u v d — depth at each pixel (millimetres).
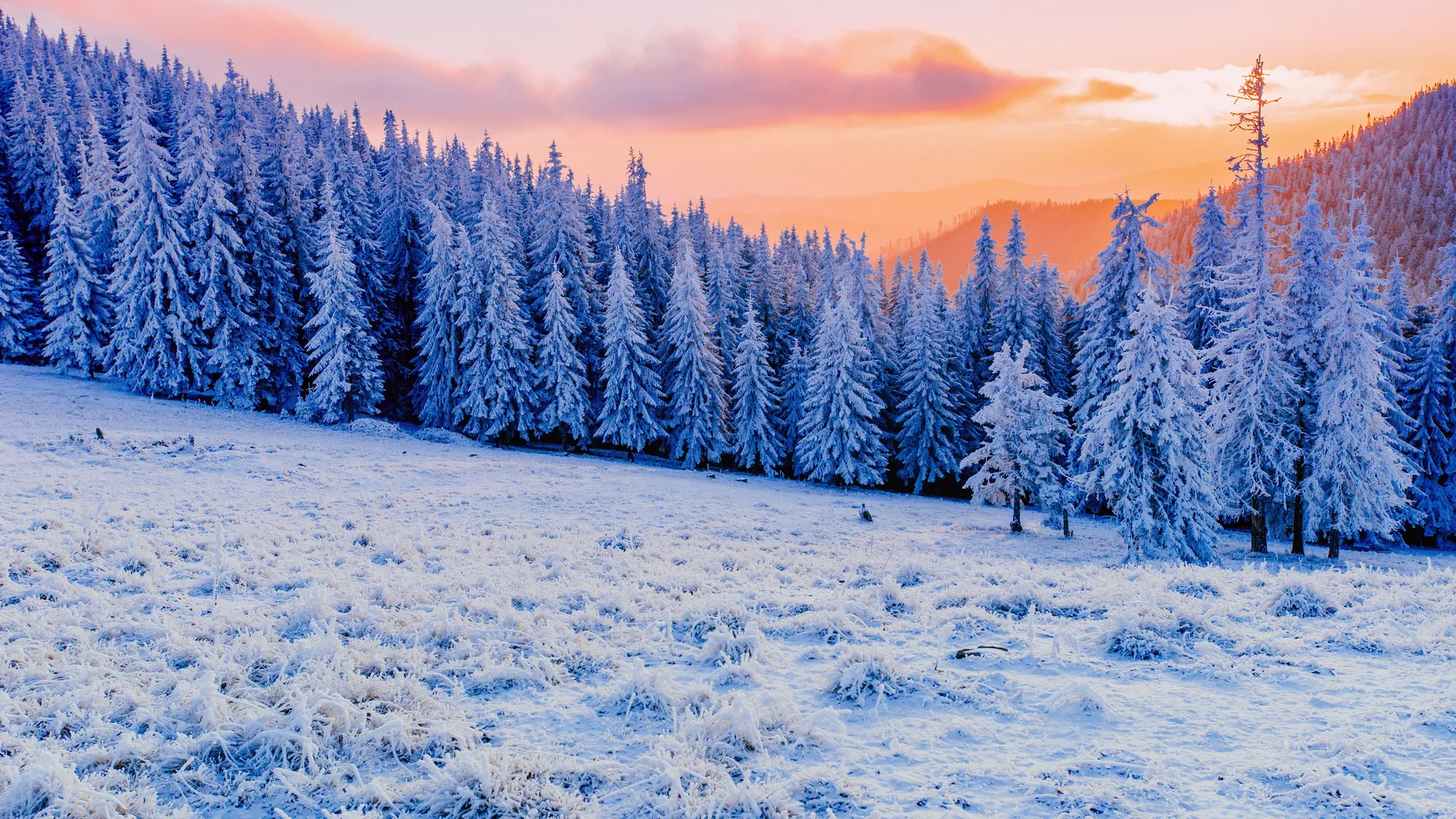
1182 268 35812
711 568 14797
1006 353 31359
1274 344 24109
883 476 42906
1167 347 21609
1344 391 23234
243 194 44719
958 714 6352
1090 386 33250
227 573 12008
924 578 12906
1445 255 34188
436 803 5012
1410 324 35500
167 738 6039
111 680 7062
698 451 46094
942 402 43219
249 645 7750
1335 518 24469
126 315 41406
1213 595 10781
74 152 59844
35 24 101250
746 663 7453
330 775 5363
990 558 15609
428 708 6605
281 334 45125
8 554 12289
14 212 58688
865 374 42406
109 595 10547
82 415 35531
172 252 40688
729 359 51500
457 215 58500
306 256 47594
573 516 26391
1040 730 5949
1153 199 31859
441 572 14000
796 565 15586
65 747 5820
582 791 5258
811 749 5746
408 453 37375
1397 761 5098
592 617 9727
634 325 45719
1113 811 4641
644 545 18531
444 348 46906
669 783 5125
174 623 8898
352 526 20797
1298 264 24875
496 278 44375
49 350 45625
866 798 4922
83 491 22031
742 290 55281
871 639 8797
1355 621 8680
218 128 63375
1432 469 33531
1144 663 7535
